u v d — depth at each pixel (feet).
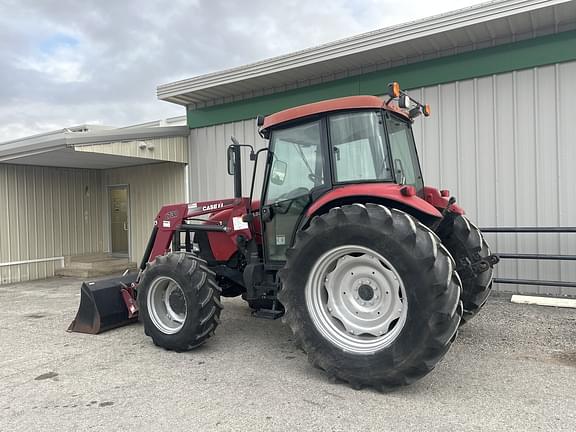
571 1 17.43
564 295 19.92
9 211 30.83
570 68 19.57
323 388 11.10
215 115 29.53
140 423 9.55
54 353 14.46
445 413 9.61
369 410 9.84
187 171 31.12
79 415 10.00
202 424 9.43
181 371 12.55
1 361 13.79
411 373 10.31
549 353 13.19
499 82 20.99
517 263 20.92
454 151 22.08
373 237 10.68
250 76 25.36
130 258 34.78
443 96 22.26
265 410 9.98
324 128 12.57
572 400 10.11
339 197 11.84
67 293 25.90
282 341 15.23
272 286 14.06
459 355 13.12
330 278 11.73
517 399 10.21
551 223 20.13
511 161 20.85
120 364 13.26
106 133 26.16
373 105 12.08
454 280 10.34
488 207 21.39
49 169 33.37
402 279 10.35
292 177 13.41
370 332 11.18
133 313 17.21
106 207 36.58
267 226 14.08
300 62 23.72
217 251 16.48
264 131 14.26
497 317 17.06
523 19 19.06
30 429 9.43
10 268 30.76
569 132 19.66
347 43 22.34
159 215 17.44
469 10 19.33
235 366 12.84
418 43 21.29
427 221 12.09
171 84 28.45
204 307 13.92
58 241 33.83
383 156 12.09
